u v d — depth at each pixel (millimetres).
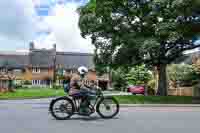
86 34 25969
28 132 8664
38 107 17125
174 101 21344
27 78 80250
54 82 80625
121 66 27531
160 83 27281
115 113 12016
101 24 25172
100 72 28094
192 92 32625
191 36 23484
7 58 82562
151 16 23859
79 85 11680
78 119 11523
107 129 9266
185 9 21734
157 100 21609
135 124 10320
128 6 25219
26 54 84688
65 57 85125
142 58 25234
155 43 21891
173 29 22141
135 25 25094
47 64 81625
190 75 37406
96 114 13086
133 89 46562
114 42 24422
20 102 22812
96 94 11805
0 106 17953
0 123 10406
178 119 11727
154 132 8844
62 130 9031
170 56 26688
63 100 11570
